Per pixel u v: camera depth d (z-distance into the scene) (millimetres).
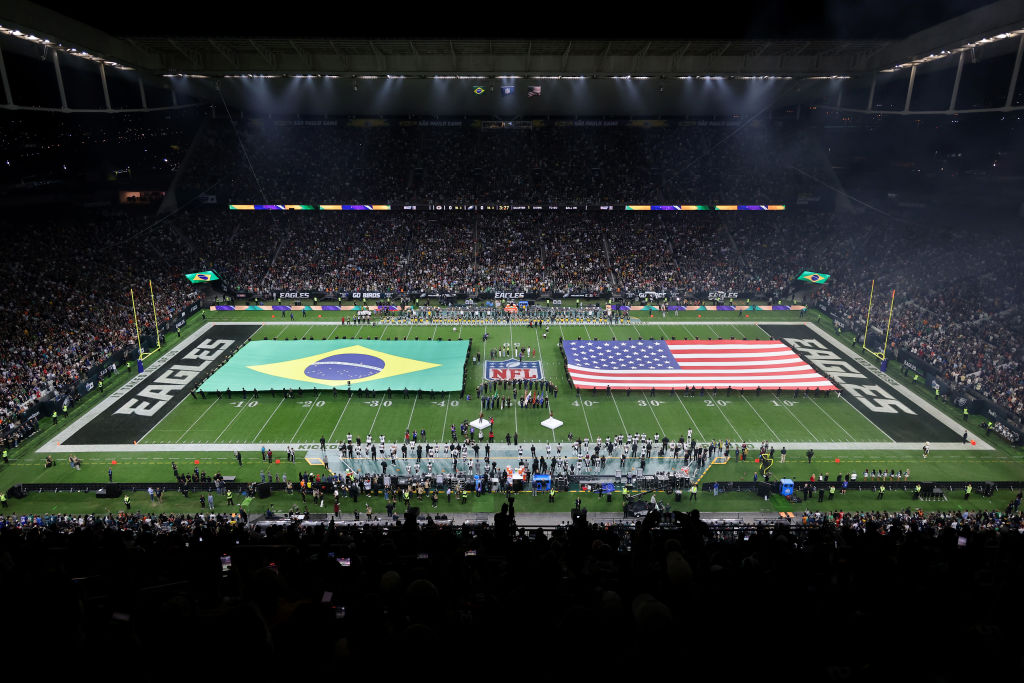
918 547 10148
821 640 5363
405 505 40719
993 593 6996
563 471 44062
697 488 42656
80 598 4379
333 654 4598
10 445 46750
